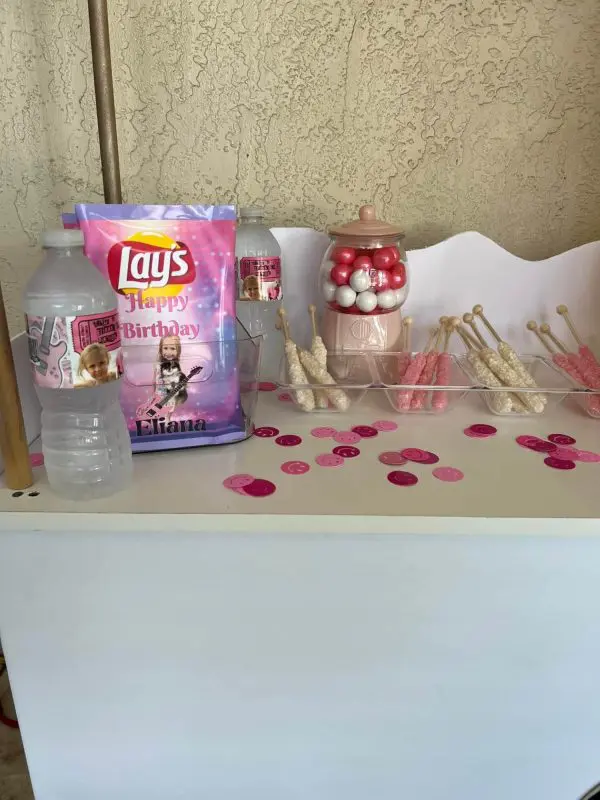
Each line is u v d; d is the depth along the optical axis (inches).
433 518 21.6
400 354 33.2
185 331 25.7
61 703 25.7
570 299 36.5
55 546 22.6
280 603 24.0
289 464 25.4
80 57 35.3
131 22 34.6
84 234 23.8
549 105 36.3
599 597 24.0
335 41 35.1
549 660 25.3
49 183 37.6
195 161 37.3
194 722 26.5
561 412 31.2
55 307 21.2
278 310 33.8
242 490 23.2
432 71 35.7
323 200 38.2
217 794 28.4
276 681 25.7
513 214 38.5
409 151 37.2
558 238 39.0
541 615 24.3
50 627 24.1
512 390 30.0
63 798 28.0
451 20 34.7
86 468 22.7
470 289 36.4
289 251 36.2
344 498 22.8
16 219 38.3
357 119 36.5
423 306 36.8
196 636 24.6
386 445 27.3
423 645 25.0
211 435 26.6
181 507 22.0
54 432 22.9
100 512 21.5
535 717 26.7
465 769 28.0
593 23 34.8
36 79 35.6
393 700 26.2
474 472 24.9
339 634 24.7
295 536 22.7
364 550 23.0
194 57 35.3
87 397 23.2
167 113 36.3
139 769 27.5
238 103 36.2
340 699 26.1
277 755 27.4
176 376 25.8
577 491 23.5
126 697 25.7
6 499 22.2
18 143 36.8
